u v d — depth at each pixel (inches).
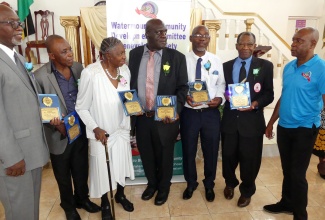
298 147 73.3
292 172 75.1
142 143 90.0
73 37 116.4
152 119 85.5
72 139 71.7
